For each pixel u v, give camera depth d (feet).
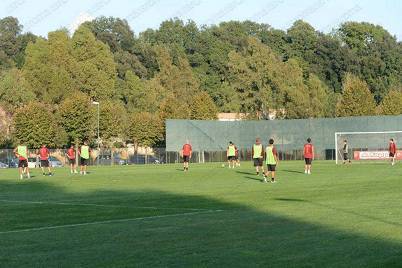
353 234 47.06
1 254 40.73
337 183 103.71
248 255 39.40
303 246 42.27
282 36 426.92
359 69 403.75
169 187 101.40
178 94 347.56
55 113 290.76
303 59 411.13
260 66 309.42
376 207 65.10
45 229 52.31
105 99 327.47
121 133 285.84
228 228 51.08
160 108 300.81
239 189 94.22
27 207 71.51
